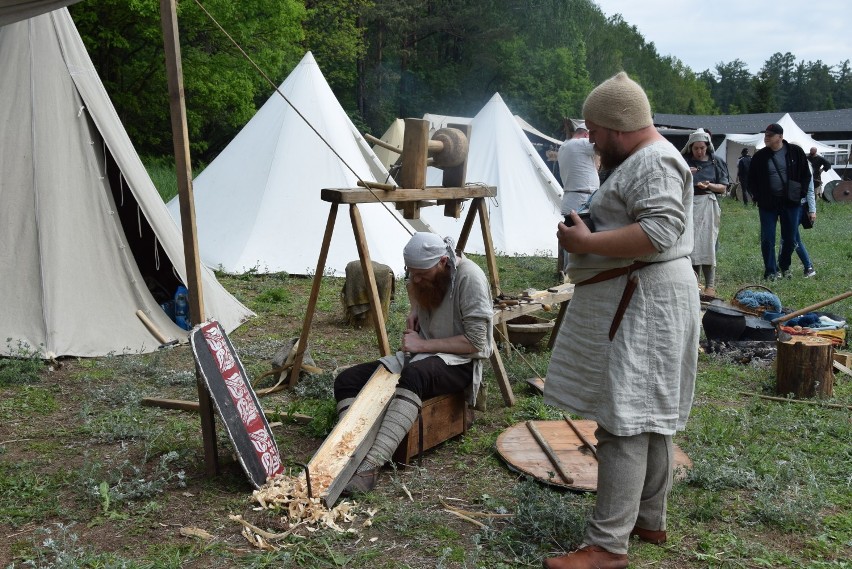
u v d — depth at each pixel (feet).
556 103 156.46
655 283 9.24
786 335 18.10
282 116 33.42
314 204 32.01
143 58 75.82
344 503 11.37
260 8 74.18
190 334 11.64
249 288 28.60
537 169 41.24
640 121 9.31
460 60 160.25
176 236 22.54
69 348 19.29
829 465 13.53
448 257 13.41
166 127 84.79
